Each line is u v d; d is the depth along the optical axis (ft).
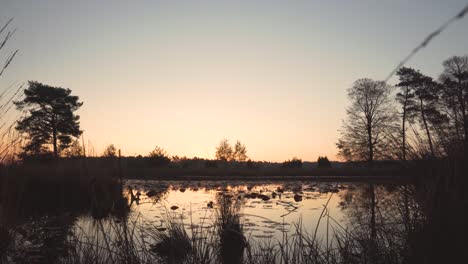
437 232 12.17
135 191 67.31
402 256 13.37
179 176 130.93
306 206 44.65
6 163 17.44
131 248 14.65
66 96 139.85
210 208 41.60
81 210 38.37
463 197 12.45
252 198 56.13
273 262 14.49
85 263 14.47
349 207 41.16
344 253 14.01
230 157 176.04
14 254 17.33
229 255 17.10
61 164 52.85
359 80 108.47
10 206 17.79
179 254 17.06
